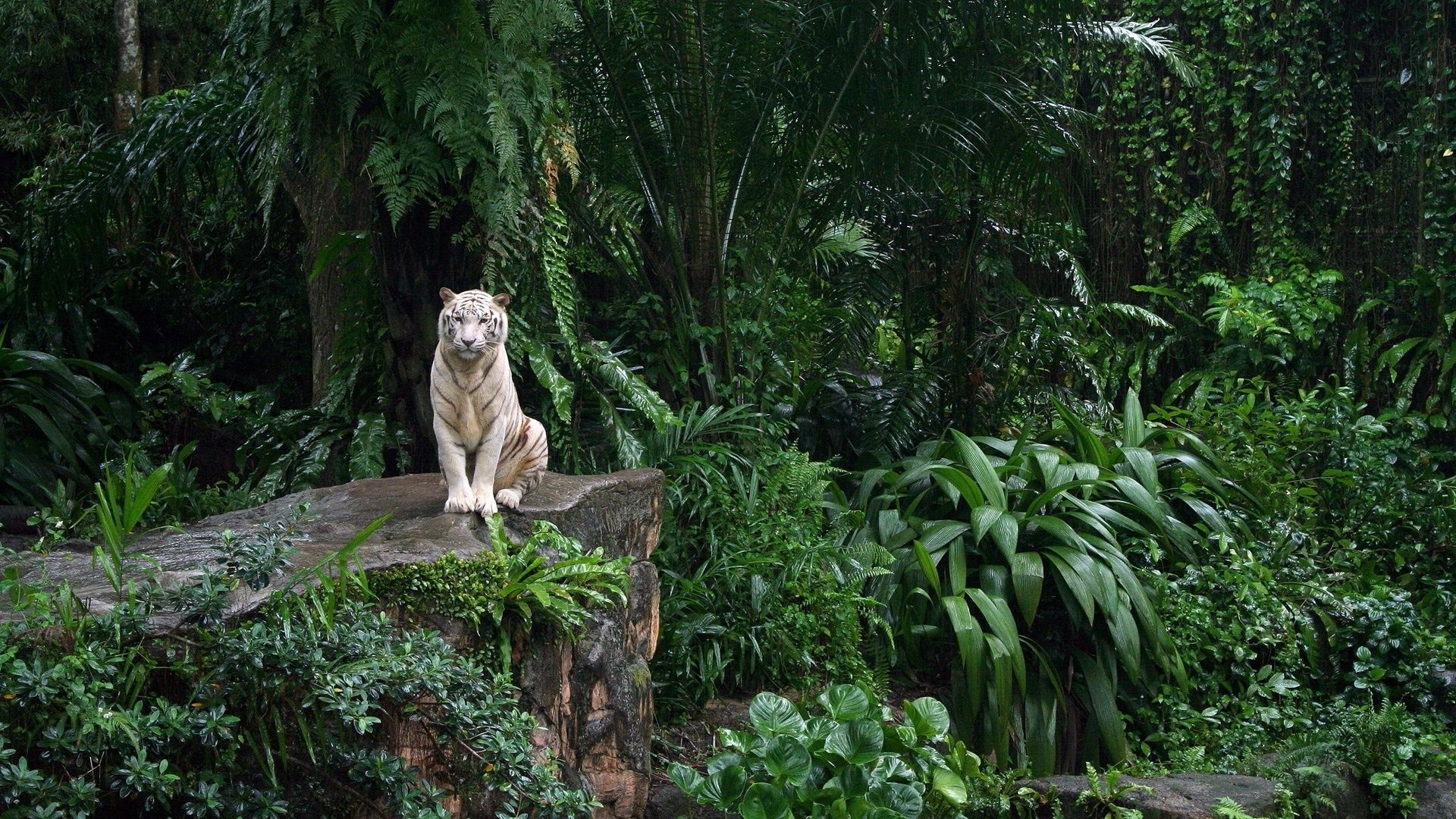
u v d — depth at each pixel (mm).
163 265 9516
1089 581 5660
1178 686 5957
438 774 3410
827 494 6301
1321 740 5535
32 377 6914
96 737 2613
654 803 4574
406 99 4898
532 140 5117
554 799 3281
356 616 3137
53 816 2486
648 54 6121
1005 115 6914
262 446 6262
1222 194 10031
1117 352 9812
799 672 5391
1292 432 7934
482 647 3605
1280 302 9484
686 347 6438
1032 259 8359
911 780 4070
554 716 3811
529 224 5484
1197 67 9930
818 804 3902
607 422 5707
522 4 4836
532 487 4199
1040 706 5660
